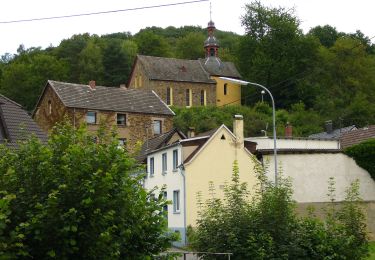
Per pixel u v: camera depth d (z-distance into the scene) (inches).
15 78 3452.3
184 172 1492.4
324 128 3115.2
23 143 386.6
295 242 627.8
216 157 1525.6
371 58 3690.9
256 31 3715.6
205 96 3408.0
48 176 362.6
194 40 4660.4
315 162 1573.6
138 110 2500.0
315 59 3604.8
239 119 1565.0
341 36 4008.4
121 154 383.6
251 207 649.6
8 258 321.4
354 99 3351.4
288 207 643.5
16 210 353.4
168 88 3304.6
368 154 1572.3
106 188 360.2
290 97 3570.4
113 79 3951.8
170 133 1883.6
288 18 3671.3
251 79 3609.7
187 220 1472.7
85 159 370.3
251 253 610.5
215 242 625.6
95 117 2404.0
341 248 647.8
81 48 4178.2
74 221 349.1
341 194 1571.1
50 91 2448.3
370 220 1555.1
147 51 4480.8
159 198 411.8
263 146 1862.7
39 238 346.3
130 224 387.5
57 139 385.4
